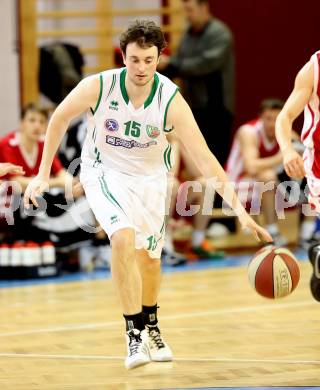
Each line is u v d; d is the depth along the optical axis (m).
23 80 20.09
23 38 20.06
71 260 16.69
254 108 22.75
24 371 8.86
